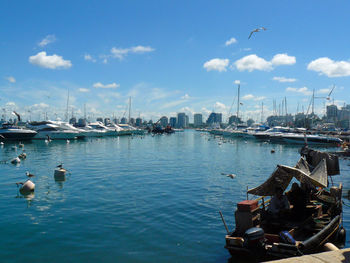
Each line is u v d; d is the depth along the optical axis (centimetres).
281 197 1152
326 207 1344
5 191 1989
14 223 1346
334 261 677
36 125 7869
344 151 4369
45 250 1067
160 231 1254
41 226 1308
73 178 2469
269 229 1105
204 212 1526
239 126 12012
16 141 7088
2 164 3344
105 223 1349
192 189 2062
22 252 1051
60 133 7819
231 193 1947
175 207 1611
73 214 1480
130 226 1311
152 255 1029
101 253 1045
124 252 1052
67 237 1185
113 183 2259
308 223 1127
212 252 1052
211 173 2783
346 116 14838
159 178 2488
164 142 8112
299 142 7006
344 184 2373
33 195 1877
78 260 991
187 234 1222
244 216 1012
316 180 1162
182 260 992
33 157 4091
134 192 1961
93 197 1823
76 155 4403
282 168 1202
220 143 7144
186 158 4112
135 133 13100
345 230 1273
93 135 9700
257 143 7638
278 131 8731
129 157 4178
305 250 909
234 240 956
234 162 3700
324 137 6575
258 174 2755
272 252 903
